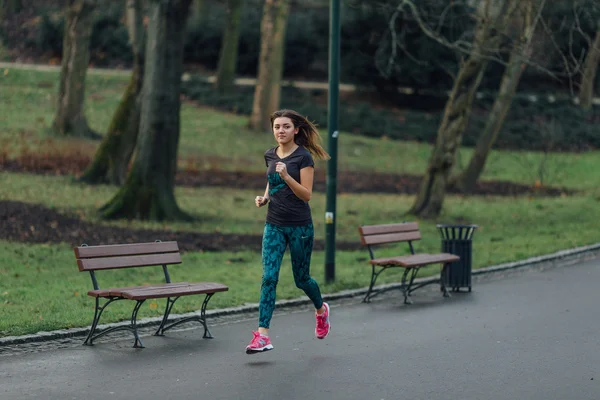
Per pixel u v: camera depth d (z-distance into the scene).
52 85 39.91
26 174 25.14
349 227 22.20
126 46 45.50
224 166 30.94
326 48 47.50
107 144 25.36
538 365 8.51
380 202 26.72
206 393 7.39
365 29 42.72
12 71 41.09
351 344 9.51
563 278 14.70
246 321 10.97
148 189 20.70
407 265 12.37
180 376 8.01
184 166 30.11
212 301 12.02
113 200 20.69
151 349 9.21
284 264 16.31
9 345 9.26
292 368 8.35
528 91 47.56
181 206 23.16
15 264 14.67
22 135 30.64
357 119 40.94
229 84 43.44
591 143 42.84
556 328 10.40
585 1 20.66
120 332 10.10
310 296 9.45
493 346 9.39
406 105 44.75
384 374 8.12
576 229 21.91
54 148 29.27
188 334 10.08
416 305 12.25
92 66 44.78
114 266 9.69
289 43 47.66
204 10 48.78
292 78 47.94
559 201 28.33
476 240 20.17
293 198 8.94
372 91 45.50
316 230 21.59
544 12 22.88
